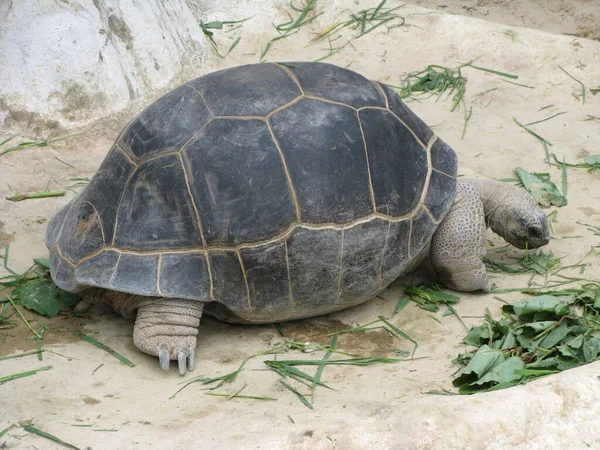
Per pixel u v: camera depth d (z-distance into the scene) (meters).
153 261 6.81
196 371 6.96
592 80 12.27
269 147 7.05
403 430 5.66
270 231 6.93
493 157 10.54
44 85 10.58
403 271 8.03
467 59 12.83
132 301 7.07
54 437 5.84
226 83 7.45
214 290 6.85
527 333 7.22
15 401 6.36
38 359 7.01
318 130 7.20
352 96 7.56
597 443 5.77
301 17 13.77
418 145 7.80
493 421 5.73
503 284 8.29
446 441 5.60
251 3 13.84
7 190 9.66
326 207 7.06
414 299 8.05
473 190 8.11
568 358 6.81
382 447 5.57
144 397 6.55
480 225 7.95
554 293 7.95
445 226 7.93
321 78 7.62
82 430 5.98
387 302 8.04
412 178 7.61
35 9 10.57
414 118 8.02
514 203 8.44
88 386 6.65
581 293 7.84
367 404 6.23
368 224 7.23
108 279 6.79
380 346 7.37
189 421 6.15
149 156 7.14
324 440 5.62
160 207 6.95
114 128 10.86
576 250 8.79
